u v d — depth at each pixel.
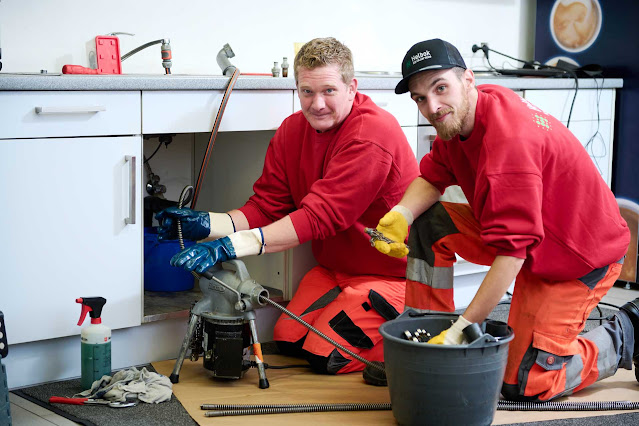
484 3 4.00
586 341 2.19
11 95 2.11
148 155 3.02
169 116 2.39
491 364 1.85
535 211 1.87
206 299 2.30
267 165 2.57
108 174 2.31
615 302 3.42
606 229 2.08
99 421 1.99
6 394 1.81
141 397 2.12
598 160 3.74
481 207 1.98
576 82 3.55
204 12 3.07
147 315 2.45
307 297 2.57
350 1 3.51
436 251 2.22
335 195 2.27
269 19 3.26
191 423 1.99
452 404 1.84
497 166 1.88
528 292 2.12
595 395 2.23
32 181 2.18
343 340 2.38
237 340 2.24
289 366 2.47
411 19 3.73
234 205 2.93
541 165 1.94
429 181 2.26
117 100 2.29
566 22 3.95
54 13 2.71
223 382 2.30
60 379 2.33
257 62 3.25
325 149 2.42
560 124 2.05
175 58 3.02
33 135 2.16
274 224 2.26
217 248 2.17
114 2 2.84
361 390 2.24
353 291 2.44
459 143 2.07
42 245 2.22
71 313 2.29
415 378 1.85
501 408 2.09
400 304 2.46
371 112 2.37
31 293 2.22
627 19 3.69
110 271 2.35
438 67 1.91
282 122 2.59
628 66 3.71
